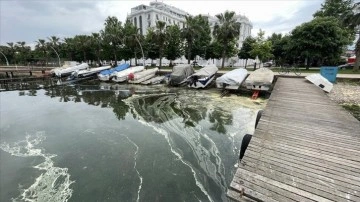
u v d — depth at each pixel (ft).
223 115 43.55
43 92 79.25
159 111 48.88
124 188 23.26
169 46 134.72
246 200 12.51
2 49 225.56
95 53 163.84
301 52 94.12
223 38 105.70
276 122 24.22
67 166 27.99
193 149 30.50
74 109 54.70
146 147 31.99
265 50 106.01
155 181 24.08
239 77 61.31
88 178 25.26
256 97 55.93
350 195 12.30
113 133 37.91
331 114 27.02
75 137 36.88
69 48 183.93
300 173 14.39
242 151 23.29
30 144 34.71
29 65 206.80
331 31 87.86
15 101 65.05
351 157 16.15
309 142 18.85
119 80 90.43
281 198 12.26
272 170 14.80
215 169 25.53
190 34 112.27
